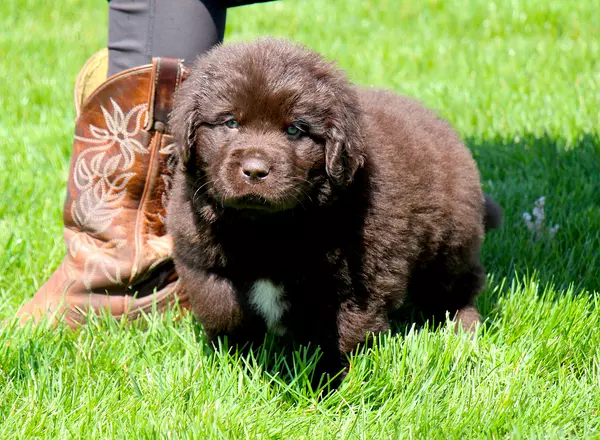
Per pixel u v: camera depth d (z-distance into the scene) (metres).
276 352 4.26
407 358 3.89
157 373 3.82
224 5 4.59
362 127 3.89
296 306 4.07
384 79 8.95
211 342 4.19
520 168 6.61
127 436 3.30
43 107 8.27
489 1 11.63
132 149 4.52
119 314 4.63
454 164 4.54
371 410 3.73
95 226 4.56
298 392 3.75
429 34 10.78
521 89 8.20
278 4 12.80
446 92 8.26
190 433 3.29
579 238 5.32
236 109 3.75
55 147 7.09
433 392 3.69
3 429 3.39
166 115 4.47
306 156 3.80
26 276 5.01
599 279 4.80
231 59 3.84
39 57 10.06
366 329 3.97
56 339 4.12
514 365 3.95
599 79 8.20
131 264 4.54
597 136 6.84
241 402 3.63
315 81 3.82
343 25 11.48
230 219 3.85
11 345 3.98
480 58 9.31
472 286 4.74
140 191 4.59
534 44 9.80
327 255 3.86
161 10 4.39
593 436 3.40
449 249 4.49
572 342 4.07
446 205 4.35
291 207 3.73
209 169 3.83
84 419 3.43
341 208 3.85
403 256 4.01
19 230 5.48
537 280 4.68
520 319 4.38
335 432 3.51
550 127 7.26
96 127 4.54
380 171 3.98
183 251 4.02
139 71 4.40
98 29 11.77
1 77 9.12
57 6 13.08
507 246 5.41
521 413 3.53
